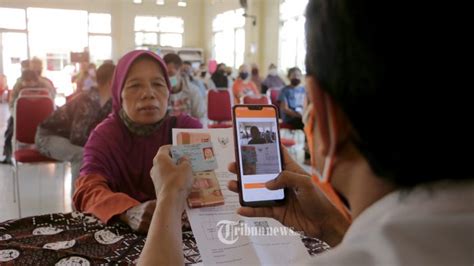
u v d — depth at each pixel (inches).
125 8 576.4
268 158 30.3
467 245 10.3
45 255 33.4
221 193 30.3
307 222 27.6
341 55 12.0
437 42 10.8
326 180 14.1
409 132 11.1
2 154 192.9
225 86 319.6
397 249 10.6
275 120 31.4
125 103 52.4
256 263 27.3
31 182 151.6
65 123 99.3
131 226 39.4
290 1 378.3
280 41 408.8
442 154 11.0
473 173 11.0
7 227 38.7
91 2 561.3
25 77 178.9
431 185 11.4
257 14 447.5
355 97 11.7
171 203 26.8
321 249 33.8
